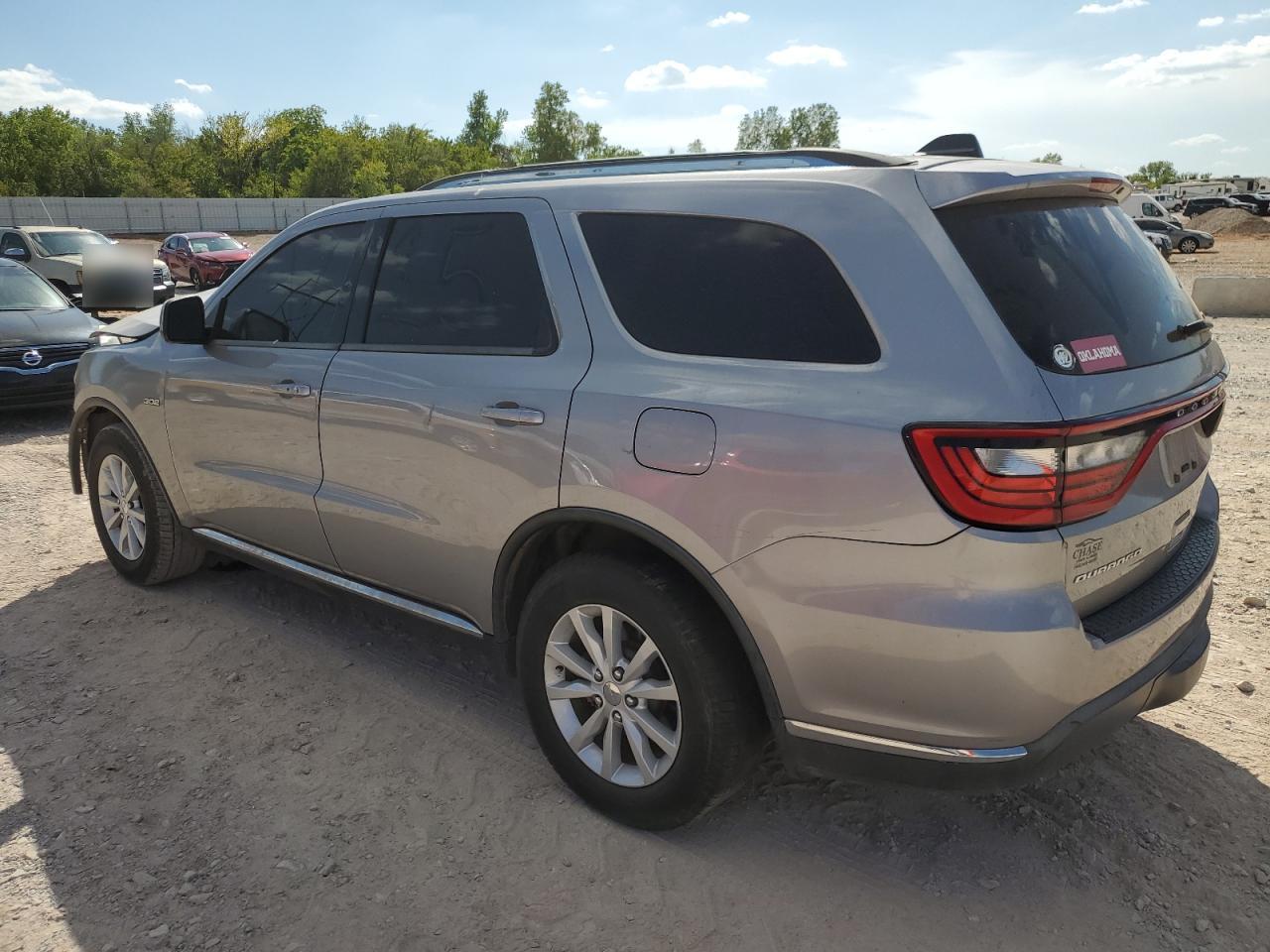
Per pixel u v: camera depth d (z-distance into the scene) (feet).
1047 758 7.00
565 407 8.64
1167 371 7.62
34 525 18.13
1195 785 9.56
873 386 7.06
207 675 12.12
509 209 9.79
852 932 7.72
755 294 7.88
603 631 8.66
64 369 27.27
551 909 8.00
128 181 250.57
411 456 10.02
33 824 9.11
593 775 9.05
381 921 7.86
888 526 6.88
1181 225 110.83
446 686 11.84
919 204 7.27
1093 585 7.20
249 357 12.10
